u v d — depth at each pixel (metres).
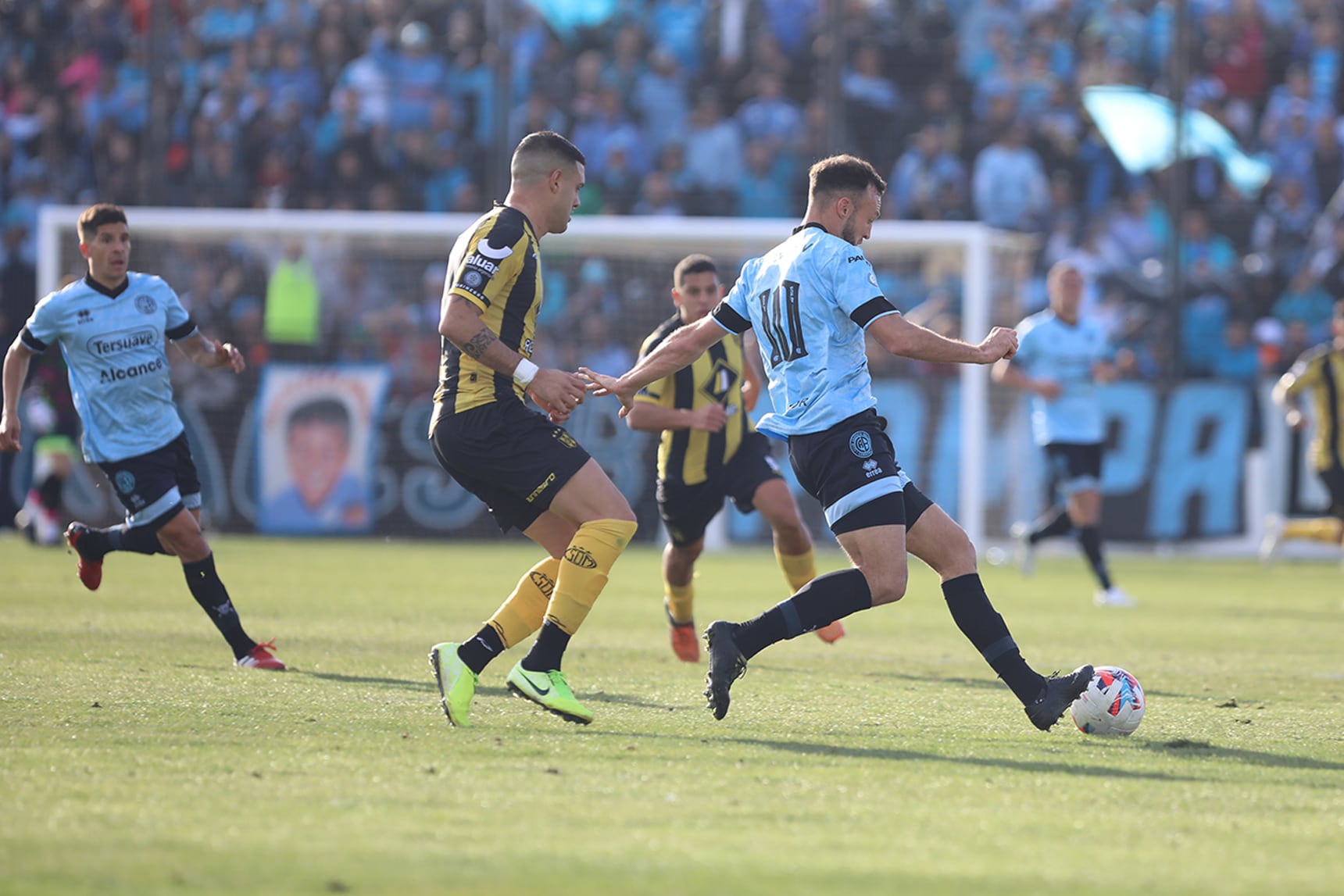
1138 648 28.61
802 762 15.21
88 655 23.19
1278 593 43.19
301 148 64.25
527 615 17.41
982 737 17.14
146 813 12.27
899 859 11.41
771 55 66.44
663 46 67.38
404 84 64.88
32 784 13.33
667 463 25.53
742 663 16.77
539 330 60.66
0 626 26.98
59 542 50.34
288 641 26.05
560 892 10.32
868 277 16.88
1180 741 16.92
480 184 63.94
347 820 12.19
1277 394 43.19
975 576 17.55
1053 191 63.53
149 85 60.44
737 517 58.84
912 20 67.06
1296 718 19.41
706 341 18.11
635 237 59.47
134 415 22.97
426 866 10.88
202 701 18.50
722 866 11.04
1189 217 61.69
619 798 13.28
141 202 64.00
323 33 66.75
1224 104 65.88
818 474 17.22
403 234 59.59
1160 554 58.69
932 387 58.44
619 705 19.30
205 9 66.75
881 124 65.12
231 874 10.57
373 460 58.84
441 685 17.06
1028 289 61.97
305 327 59.41
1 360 62.41
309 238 60.00
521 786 13.67
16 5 65.88
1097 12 68.19
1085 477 39.69
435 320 60.22
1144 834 12.37
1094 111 62.44
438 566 45.72
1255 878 11.05
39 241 58.31
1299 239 61.69
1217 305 60.72
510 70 59.69
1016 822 12.72
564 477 17.16
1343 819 13.06
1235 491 58.59
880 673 23.77
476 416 17.30
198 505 23.86
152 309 23.23
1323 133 63.41
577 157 17.83
